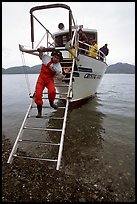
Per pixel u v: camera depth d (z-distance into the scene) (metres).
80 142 5.54
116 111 9.62
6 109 10.68
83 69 8.62
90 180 3.65
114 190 3.36
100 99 13.88
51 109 10.08
